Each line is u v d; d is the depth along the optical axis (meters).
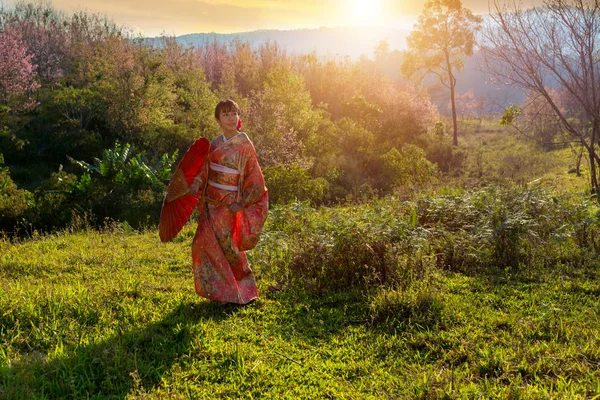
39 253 7.15
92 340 3.83
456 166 33.75
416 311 4.62
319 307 4.98
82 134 32.81
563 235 6.70
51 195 17.05
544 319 4.48
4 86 36.28
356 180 26.88
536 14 10.80
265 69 51.25
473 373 3.53
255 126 27.05
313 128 31.03
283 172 18.06
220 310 4.69
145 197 16.78
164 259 6.80
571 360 3.65
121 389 3.20
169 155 27.80
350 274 5.61
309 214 8.09
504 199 7.96
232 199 4.68
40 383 3.19
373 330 4.36
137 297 4.97
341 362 3.76
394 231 6.00
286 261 6.06
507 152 34.88
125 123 30.33
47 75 48.81
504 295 5.26
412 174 20.92
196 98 32.69
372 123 37.94
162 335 4.05
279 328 4.37
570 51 10.72
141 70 34.09
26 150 31.80
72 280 5.58
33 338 3.87
